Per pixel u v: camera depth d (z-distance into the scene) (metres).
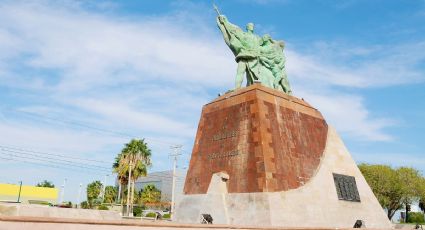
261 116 20.69
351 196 22.97
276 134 20.88
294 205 19.25
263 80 24.45
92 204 62.38
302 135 22.70
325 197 21.31
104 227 10.45
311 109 24.84
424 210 62.38
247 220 18.47
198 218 20.38
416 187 54.56
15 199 45.84
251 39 25.05
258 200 18.50
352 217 22.09
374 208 23.73
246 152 20.27
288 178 19.89
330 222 20.64
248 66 24.45
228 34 24.95
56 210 13.88
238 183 19.80
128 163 51.47
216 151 22.12
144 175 52.66
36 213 13.37
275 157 19.84
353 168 24.47
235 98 22.61
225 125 22.39
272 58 25.44
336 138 24.97
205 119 24.19
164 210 67.38
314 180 21.38
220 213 19.41
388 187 52.91
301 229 14.83
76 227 9.90
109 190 75.69
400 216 69.88
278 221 17.88
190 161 23.66
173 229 12.01
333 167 23.14
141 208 57.88
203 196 21.34
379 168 54.75
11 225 8.84
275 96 22.59
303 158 21.69
